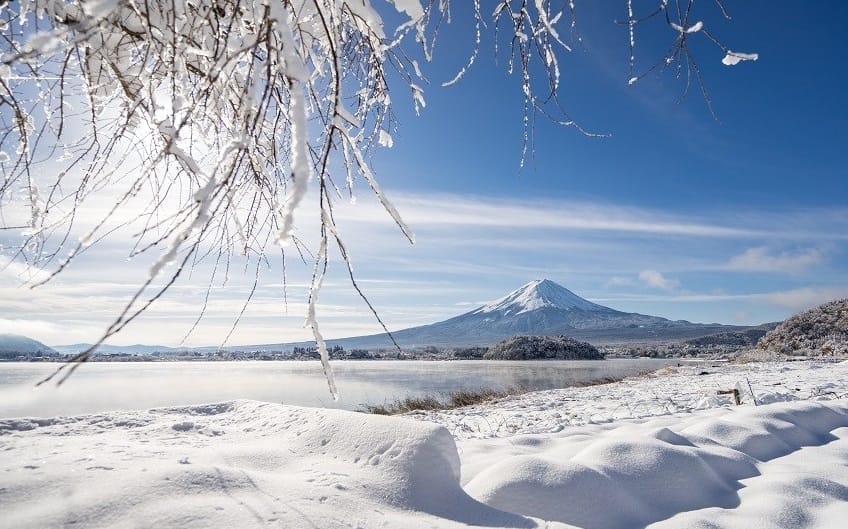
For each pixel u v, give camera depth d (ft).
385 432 8.70
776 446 14.37
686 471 10.85
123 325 2.73
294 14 4.99
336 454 8.54
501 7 6.62
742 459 12.46
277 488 6.84
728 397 28.86
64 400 82.28
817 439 15.99
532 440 14.64
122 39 5.47
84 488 6.23
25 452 7.64
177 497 6.17
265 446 8.95
